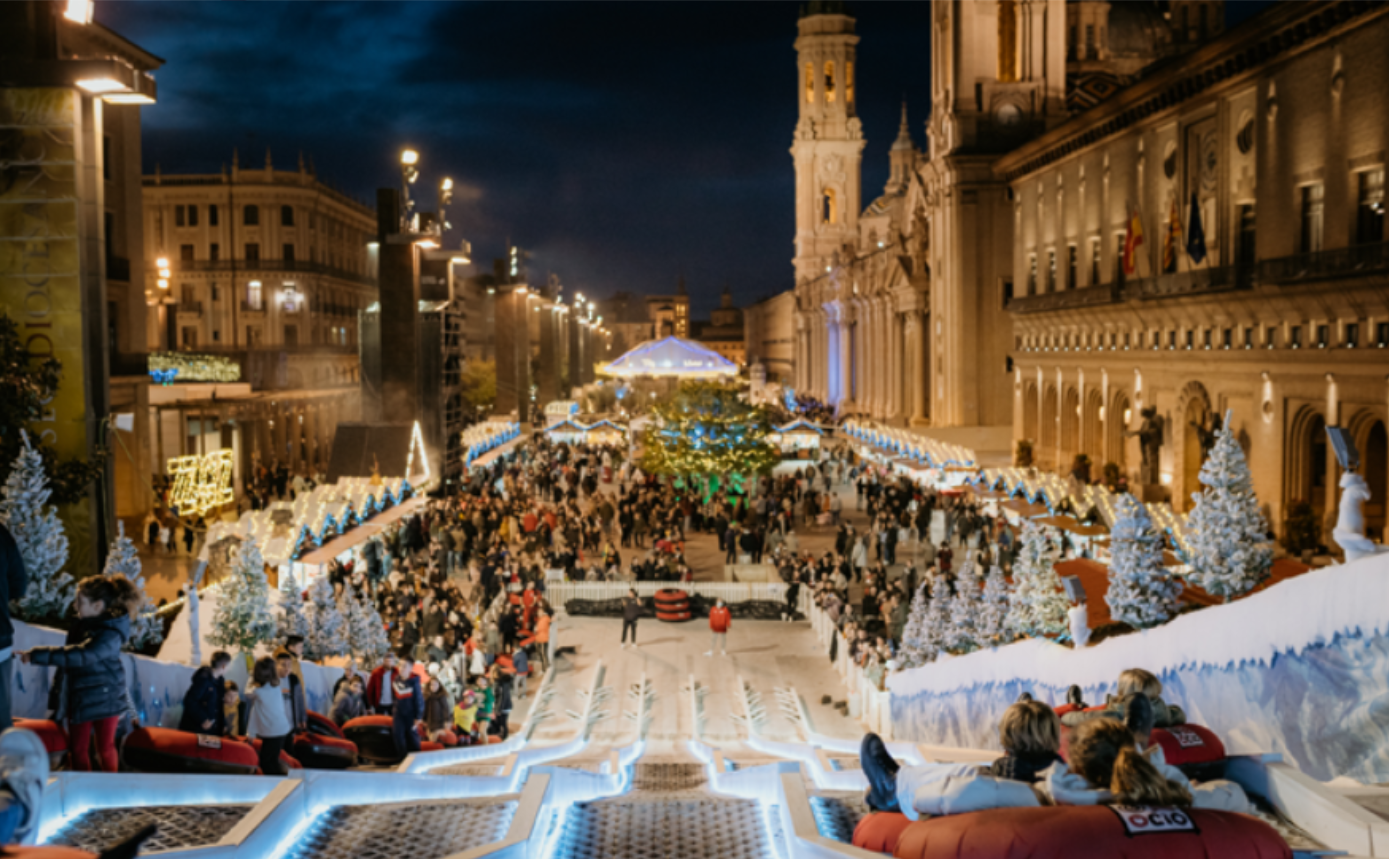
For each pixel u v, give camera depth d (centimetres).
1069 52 7900
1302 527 2894
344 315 9606
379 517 3394
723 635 2842
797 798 673
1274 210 3347
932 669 1825
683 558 3622
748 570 3631
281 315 8538
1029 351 5672
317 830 667
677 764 1386
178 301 8444
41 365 2128
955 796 501
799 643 2962
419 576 3158
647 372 9112
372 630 2058
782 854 648
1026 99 6394
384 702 1562
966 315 6431
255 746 1000
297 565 2711
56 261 2147
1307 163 3155
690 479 4997
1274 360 3316
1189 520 1655
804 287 12862
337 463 4269
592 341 14038
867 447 6284
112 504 2227
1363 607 805
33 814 377
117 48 4016
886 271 8050
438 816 697
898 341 8112
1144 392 4288
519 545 3922
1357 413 2916
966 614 1989
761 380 14475
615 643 2958
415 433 4441
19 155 2134
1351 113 2942
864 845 544
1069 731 630
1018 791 501
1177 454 3984
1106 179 4694
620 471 5956
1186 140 3969
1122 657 1149
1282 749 898
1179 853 431
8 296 2152
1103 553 2948
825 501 4644
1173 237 4022
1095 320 4753
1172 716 693
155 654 1839
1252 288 3350
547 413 8656
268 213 8500
